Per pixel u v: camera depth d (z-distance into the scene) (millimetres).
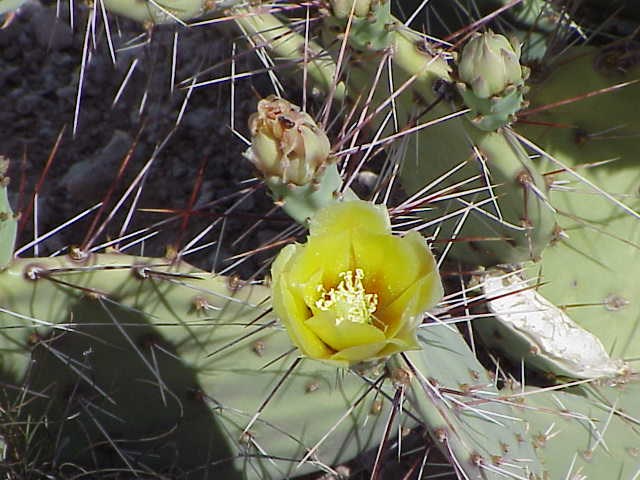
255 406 583
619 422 654
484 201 572
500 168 536
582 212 670
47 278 514
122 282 518
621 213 669
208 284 518
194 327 538
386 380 585
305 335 396
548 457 618
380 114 619
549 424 628
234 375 565
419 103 552
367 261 420
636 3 715
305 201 459
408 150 606
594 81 666
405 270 410
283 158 439
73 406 585
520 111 642
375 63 560
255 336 546
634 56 665
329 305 413
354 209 412
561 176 668
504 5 701
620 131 664
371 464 703
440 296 402
